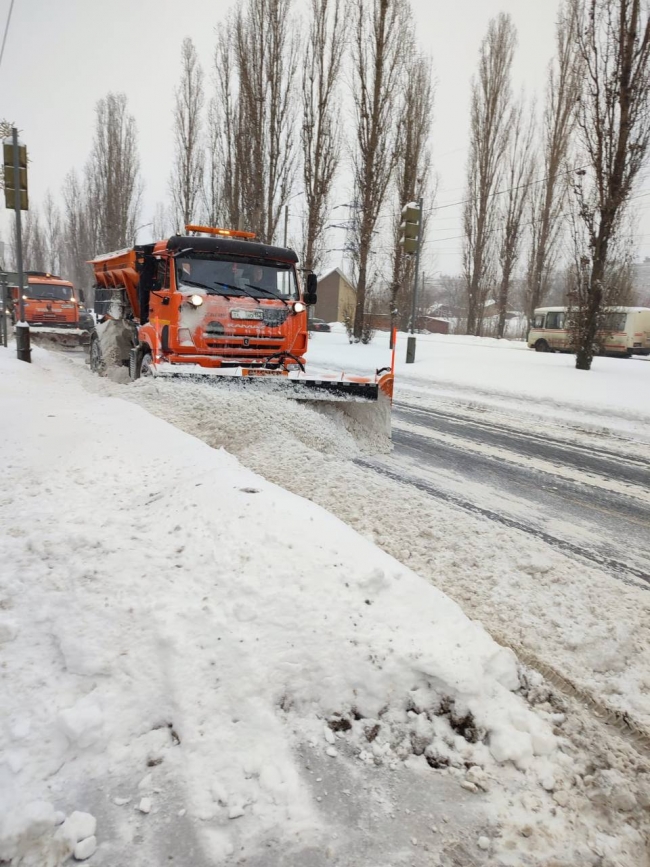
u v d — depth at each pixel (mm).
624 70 14117
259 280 8570
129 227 44562
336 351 21047
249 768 2078
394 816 1983
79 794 1966
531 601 3438
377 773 2143
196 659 2385
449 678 2381
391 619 2623
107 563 2979
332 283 59031
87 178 47156
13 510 3707
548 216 38594
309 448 6012
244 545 3025
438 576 3686
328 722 2307
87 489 4098
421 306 55906
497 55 37312
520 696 2557
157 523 3420
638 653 3039
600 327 16375
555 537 4781
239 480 3795
